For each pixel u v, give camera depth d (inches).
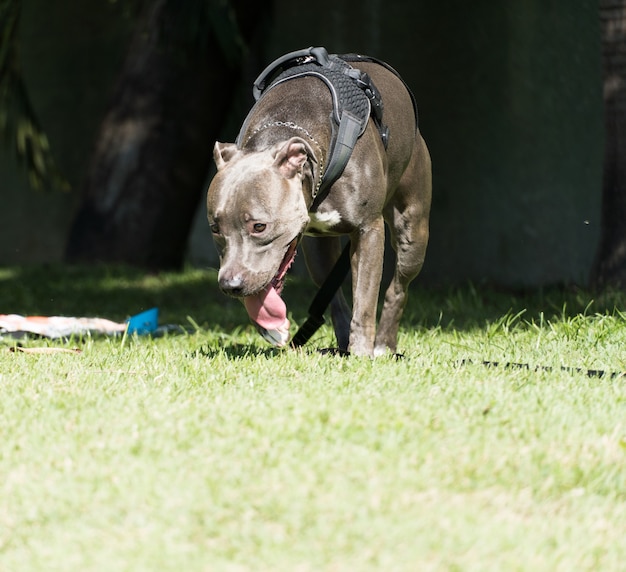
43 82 1206.9
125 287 792.9
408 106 408.2
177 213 927.0
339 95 362.9
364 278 376.5
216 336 493.0
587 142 720.3
